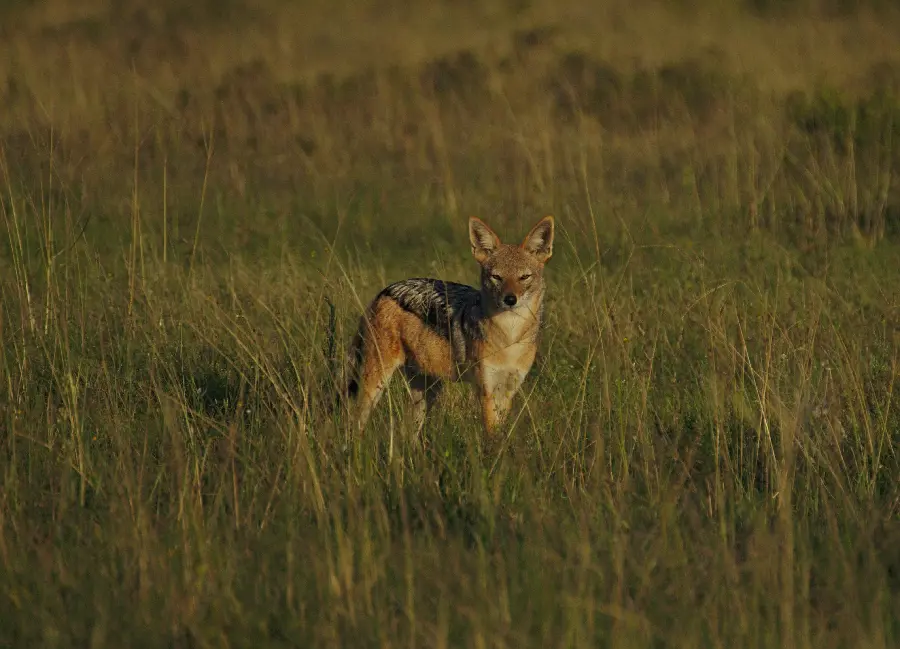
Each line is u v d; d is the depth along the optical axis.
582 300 22.97
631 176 37.25
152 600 11.39
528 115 44.19
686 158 37.84
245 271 25.53
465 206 34.91
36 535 12.74
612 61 50.31
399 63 53.72
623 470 14.96
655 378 18.45
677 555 12.23
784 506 13.10
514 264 18.14
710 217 31.34
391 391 19.09
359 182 38.25
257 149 42.16
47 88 44.28
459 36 59.66
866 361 18.58
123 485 13.62
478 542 12.35
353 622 10.80
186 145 40.59
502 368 18.36
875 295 23.42
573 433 16.12
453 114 46.53
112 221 31.36
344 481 14.13
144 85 46.03
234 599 11.19
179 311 21.80
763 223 30.91
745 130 37.91
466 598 11.25
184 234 31.81
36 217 23.89
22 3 66.31
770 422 15.91
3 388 17.56
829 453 14.96
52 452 15.17
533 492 14.19
